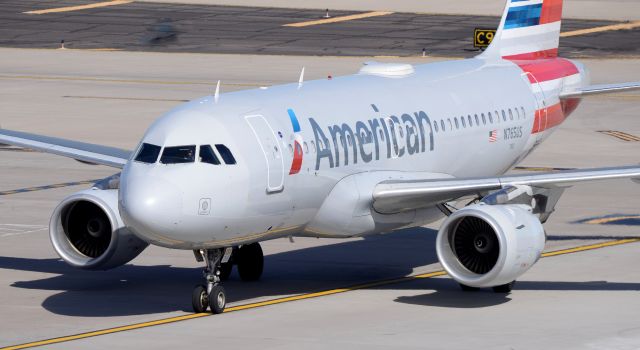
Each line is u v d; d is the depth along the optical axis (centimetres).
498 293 10075
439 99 12094
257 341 8356
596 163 18125
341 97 10794
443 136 11844
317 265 11538
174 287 10512
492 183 10006
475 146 12469
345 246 12538
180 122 9194
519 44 14338
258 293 10200
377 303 9712
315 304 9694
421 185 10138
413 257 11931
